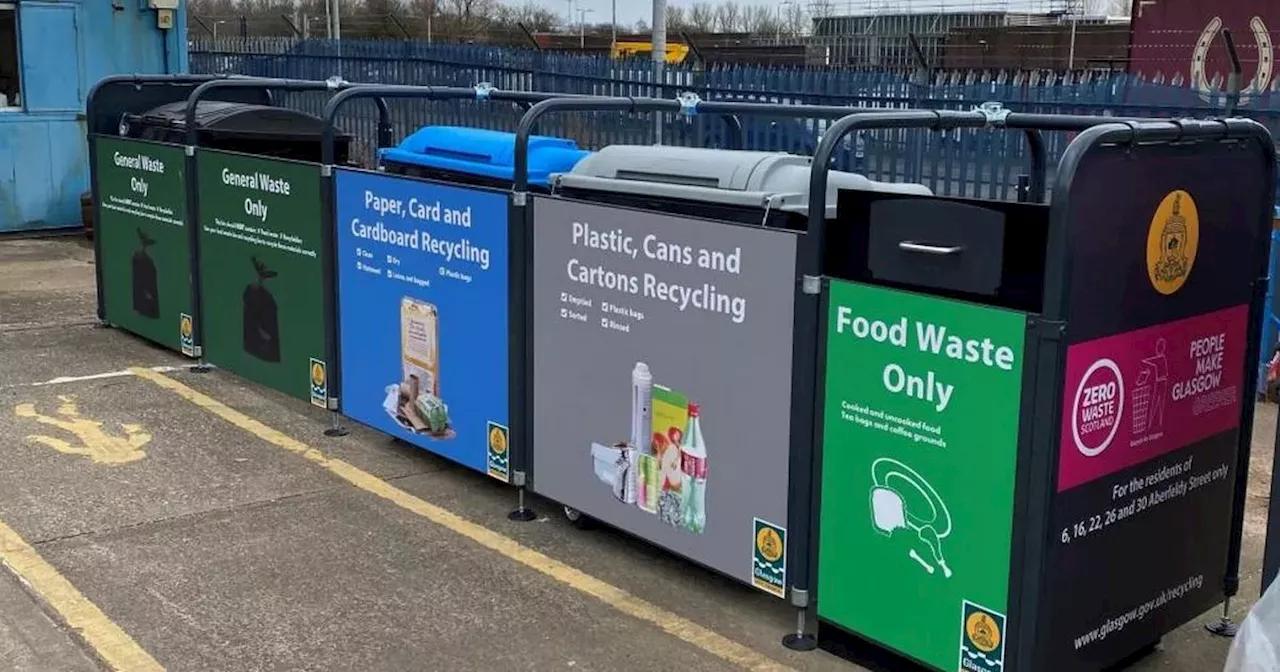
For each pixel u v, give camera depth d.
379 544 4.65
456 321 5.04
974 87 10.77
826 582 3.74
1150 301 3.32
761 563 3.93
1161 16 17.45
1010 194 9.79
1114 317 3.20
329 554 4.55
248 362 6.55
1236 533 3.93
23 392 6.58
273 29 43.25
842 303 3.53
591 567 4.47
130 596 4.16
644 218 4.11
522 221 4.62
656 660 3.78
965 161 10.03
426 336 5.22
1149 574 3.56
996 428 3.20
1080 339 3.11
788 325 3.70
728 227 3.83
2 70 11.95
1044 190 4.53
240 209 6.36
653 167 4.47
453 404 5.14
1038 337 3.07
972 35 23.25
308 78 19.44
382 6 46.06
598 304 4.37
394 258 5.32
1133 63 17.19
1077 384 3.13
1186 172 3.34
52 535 4.66
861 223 3.48
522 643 3.88
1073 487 3.20
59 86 11.97
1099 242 3.09
